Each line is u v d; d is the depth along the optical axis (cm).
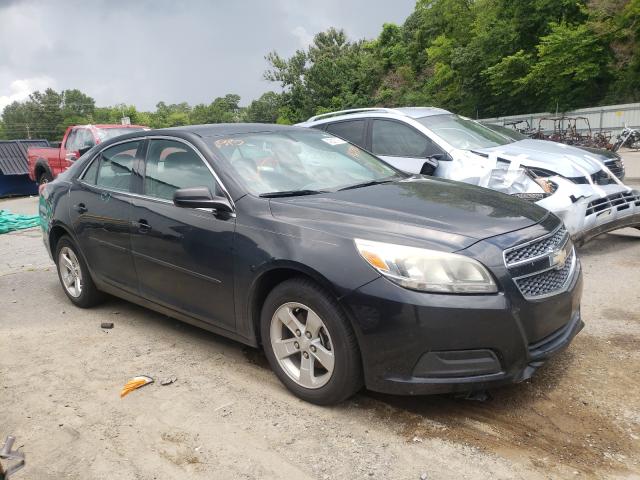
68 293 562
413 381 302
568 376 363
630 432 302
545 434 304
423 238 311
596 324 444
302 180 411
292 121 5241
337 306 318
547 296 317
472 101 3697
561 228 362
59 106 12900
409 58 4584
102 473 293
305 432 317
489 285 298
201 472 288
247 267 358
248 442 311
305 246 331
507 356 301
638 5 2742
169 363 418
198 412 346
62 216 534
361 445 303
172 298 427
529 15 3322
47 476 293
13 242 957
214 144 421
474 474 275
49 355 446
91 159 529
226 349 439
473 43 3553
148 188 450
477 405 335
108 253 482
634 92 2966
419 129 722
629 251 655
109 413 351
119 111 11406
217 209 378
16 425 343
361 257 311
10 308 573
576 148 747
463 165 656
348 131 793
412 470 280
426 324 294
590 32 3012
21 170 1964
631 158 1831
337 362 322
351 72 5038
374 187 406
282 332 356
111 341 467
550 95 3250
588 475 271
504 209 356
